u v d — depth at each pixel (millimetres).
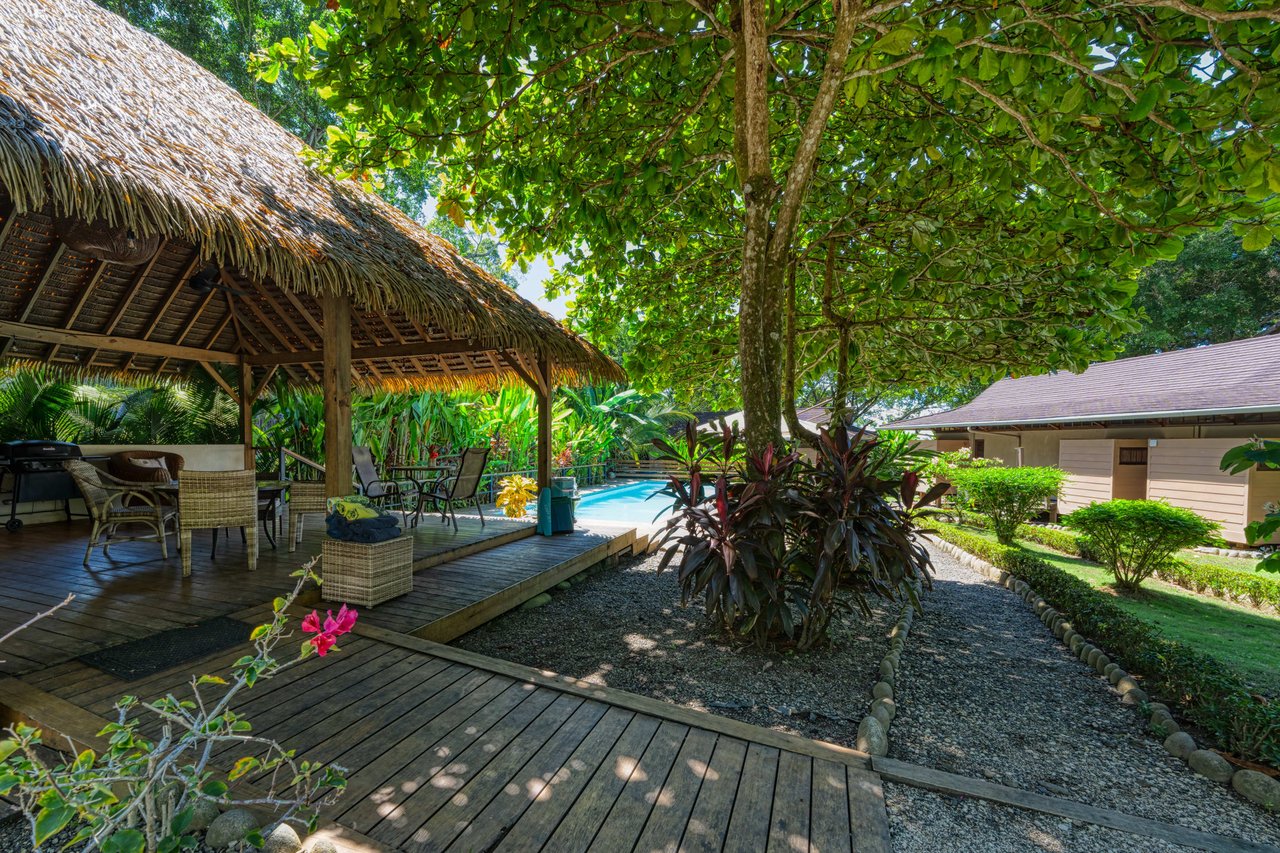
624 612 4750
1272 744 2402
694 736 2328
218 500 4250
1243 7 2758
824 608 3748
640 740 2277
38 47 3424
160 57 5168
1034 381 14398
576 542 6469
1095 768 2484
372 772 2004
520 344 5547
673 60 4312
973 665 3732
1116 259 4301
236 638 3033
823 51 4125
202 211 3008
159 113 3814
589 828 1772
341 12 3422
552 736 2281
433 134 3867
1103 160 3594
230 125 4801
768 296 4090
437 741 2215
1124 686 3266
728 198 5762
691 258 6312
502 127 4496
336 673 2746
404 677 2740
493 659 2975
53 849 1685
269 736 2191
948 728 2836
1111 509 6277
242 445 7883
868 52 2773
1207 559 7988
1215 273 17016
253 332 7586
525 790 1942
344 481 4168
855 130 4973
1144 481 10688
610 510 14008
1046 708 3086
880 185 4582
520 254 5398
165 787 1447
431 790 1921
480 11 3254
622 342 12211
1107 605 4379
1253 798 2236
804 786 2041
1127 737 2771
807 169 3803
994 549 6969
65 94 3053
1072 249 4305
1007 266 4535
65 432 7172
